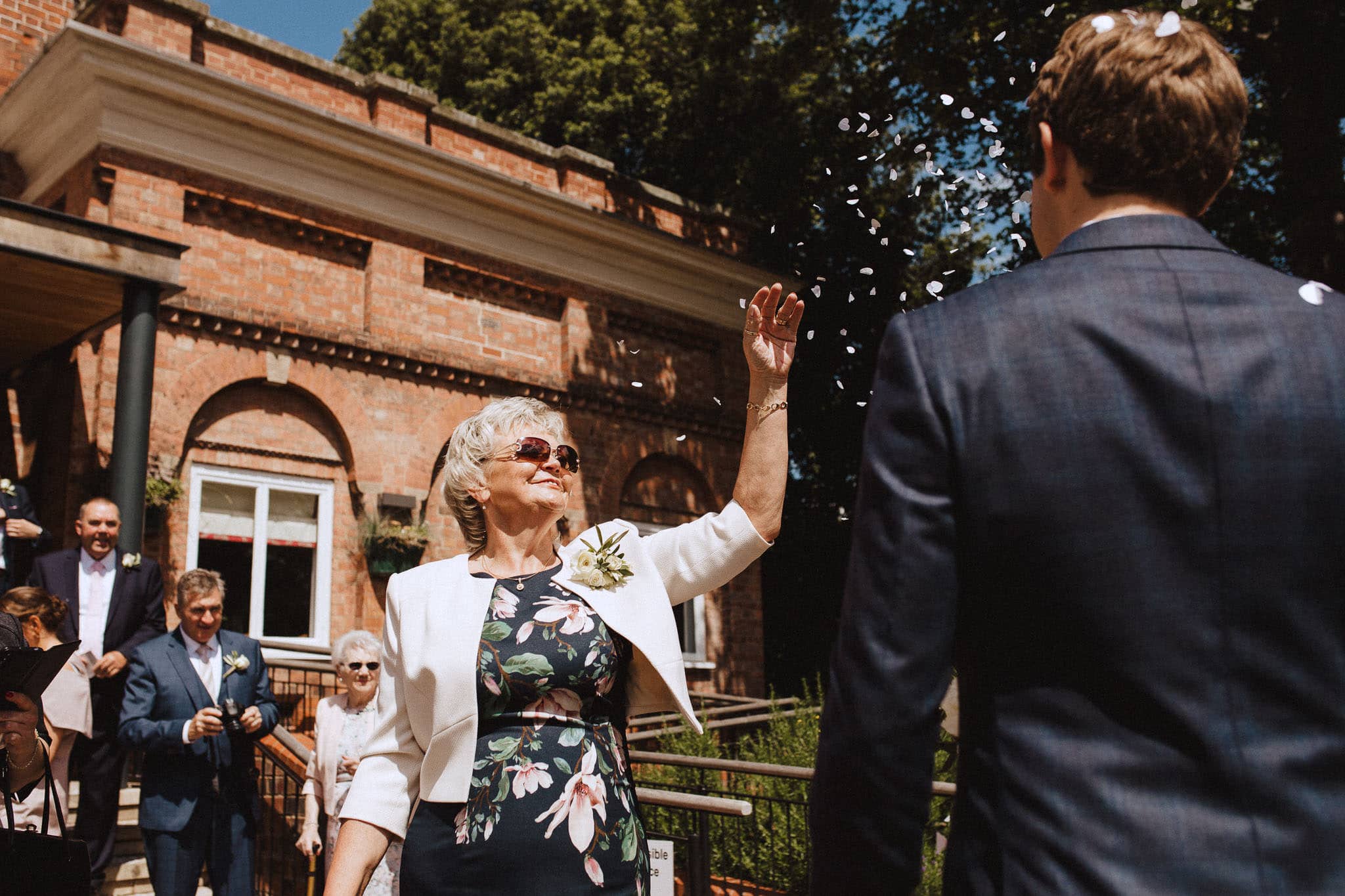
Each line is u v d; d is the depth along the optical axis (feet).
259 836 22.15
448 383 34.35
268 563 30.30
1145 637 3.33
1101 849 3.18
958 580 3.72
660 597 7.22
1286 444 3.36
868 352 46.44
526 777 6.59
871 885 3.72
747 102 51.01
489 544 7.79
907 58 41.34
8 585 21.53
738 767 15.70
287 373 30.66
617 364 39.14
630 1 56.85
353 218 33.01
